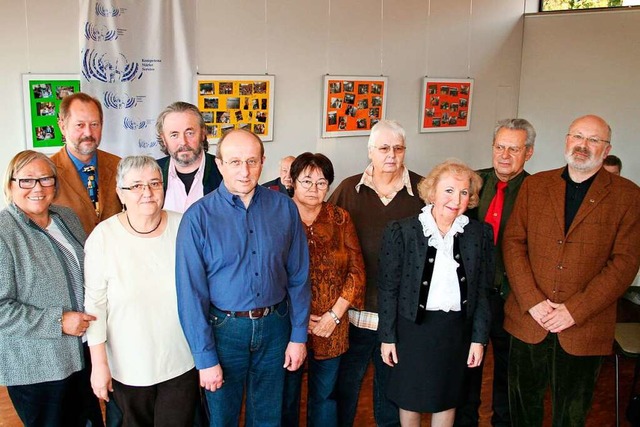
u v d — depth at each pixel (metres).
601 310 2.67
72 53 4.46
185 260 2.32
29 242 2.38
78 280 2.49
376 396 3.17
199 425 2.89
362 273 2.84
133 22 4.57
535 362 2.86
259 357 2.48
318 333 2.78
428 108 6.41
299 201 2.76
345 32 5.73
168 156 3.16
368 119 6.01
